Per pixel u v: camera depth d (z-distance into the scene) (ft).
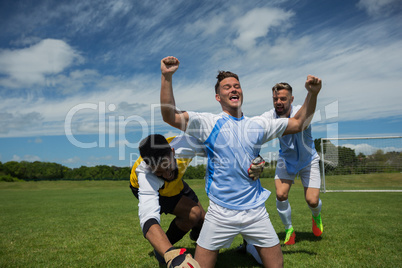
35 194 53.36
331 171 48.01
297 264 9.53
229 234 7.30
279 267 7.29
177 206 10.37
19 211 26.40
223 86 8.08
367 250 11.12
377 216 19.04
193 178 71.00
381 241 12.42
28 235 15.48
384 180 47.50
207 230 7.34
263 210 7.40
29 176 121.08
